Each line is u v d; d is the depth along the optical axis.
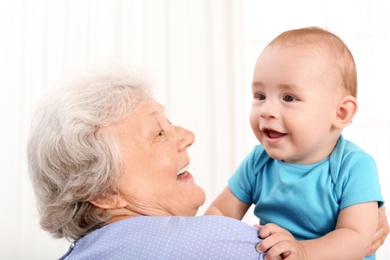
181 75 3.45
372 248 1.28
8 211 3.51
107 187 1.07
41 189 1.10
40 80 3.56
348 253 1.13
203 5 3.46
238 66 3.37
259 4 3.41
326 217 1.23
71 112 1.07
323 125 1.21
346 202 1.20
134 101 1.14
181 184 1.18
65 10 3.57
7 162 3.54
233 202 1.41
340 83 1.23
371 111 3.34
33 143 1.10
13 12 3.61
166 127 1.19
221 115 3.39
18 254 3.50
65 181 1.06
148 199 1.11
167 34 3.48
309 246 1.12
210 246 0.99
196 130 3.42
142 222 1.04
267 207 1.32
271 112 1.19
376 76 3.35
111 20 3.54
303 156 1.25
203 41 3.45
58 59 3.56
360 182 1.21
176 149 1.16
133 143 1.10
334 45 1.25
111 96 1.11
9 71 3.58
